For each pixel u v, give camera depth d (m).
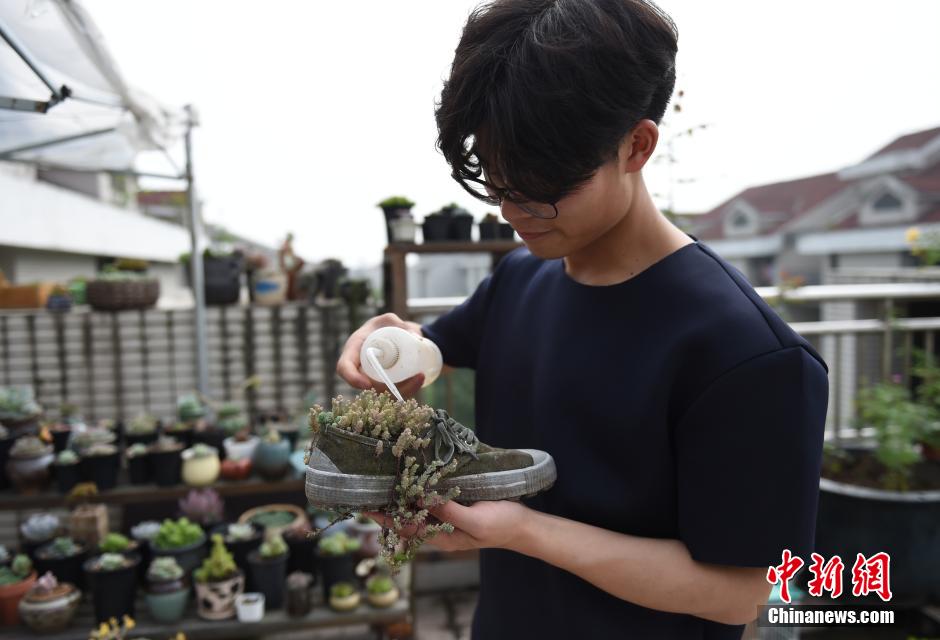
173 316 3.15
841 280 4.07
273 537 2.24
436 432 0.64
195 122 2.57
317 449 0.64
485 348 0.97
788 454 0.60
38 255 6.74
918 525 1.98
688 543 0.64
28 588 2.10
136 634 2.02
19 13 1.46
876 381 3.13
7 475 2.33
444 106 0.57
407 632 2.30
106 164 2.70
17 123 2.06
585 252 0.77
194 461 2.37
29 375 3.08
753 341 0.61
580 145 0.53
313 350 3.26
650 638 0.72
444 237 2.39
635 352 0.69
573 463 0.73
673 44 0.59
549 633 0.79
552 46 0.51
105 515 2.39
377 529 2.34
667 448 0.67
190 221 2.94
